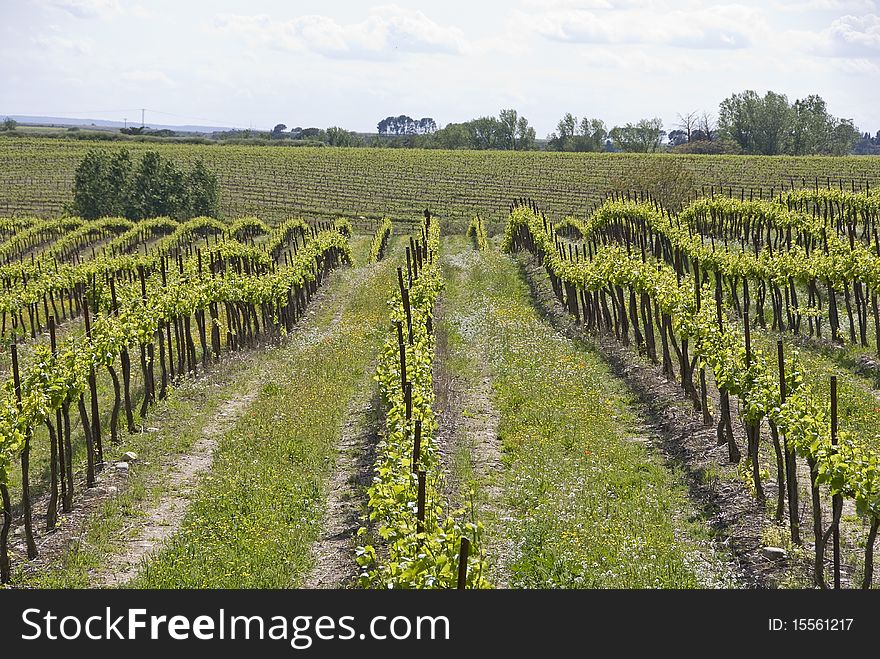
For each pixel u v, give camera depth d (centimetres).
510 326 2695
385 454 1287
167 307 2262
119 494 1456
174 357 2592
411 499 1039
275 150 11919
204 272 2716
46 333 3225
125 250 6419
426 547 889
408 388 1518
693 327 1727
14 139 12850
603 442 1602
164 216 8106
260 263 4034
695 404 1727
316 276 3900
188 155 11338
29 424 1275
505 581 1078
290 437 1700
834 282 2219
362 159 11062
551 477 1437
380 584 940
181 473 1583
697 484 1400
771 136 13738
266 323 2978
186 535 1263
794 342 2275
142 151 11706
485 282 3731
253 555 1188
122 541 1275
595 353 2348
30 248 6544
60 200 8888
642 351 2244
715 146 13975
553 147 17175
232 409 2011
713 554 1151
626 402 1889
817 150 14188
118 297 2353
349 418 1894
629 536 1178
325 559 1198
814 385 1803
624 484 1404
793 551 1129
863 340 2161
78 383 1448
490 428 1753
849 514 1272
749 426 1348
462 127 17675
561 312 2992
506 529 1230
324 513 1366
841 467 1012
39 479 1571
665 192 5784
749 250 3475
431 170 10219
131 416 1830
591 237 4509
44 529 1340
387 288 3522
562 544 1157
